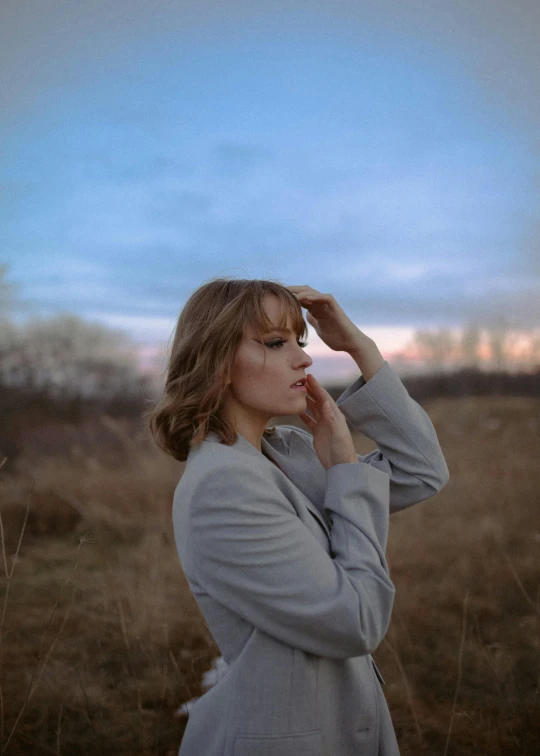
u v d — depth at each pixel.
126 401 8.87
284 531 1.26
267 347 1.47
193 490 1.29
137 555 4.14
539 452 6.51
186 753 1.37
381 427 1.74
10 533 4.76
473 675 2.95
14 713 2.61
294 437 1.74
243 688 1.26
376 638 1.27
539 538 4.14
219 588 1.26
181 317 1.58
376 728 1.38
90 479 5.84
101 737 2.47
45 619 3.34
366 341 1.78
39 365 9.21
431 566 4.09
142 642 3.06
